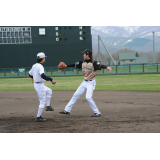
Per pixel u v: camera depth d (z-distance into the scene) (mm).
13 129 8211
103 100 15773
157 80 33594
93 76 10039
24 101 15820
